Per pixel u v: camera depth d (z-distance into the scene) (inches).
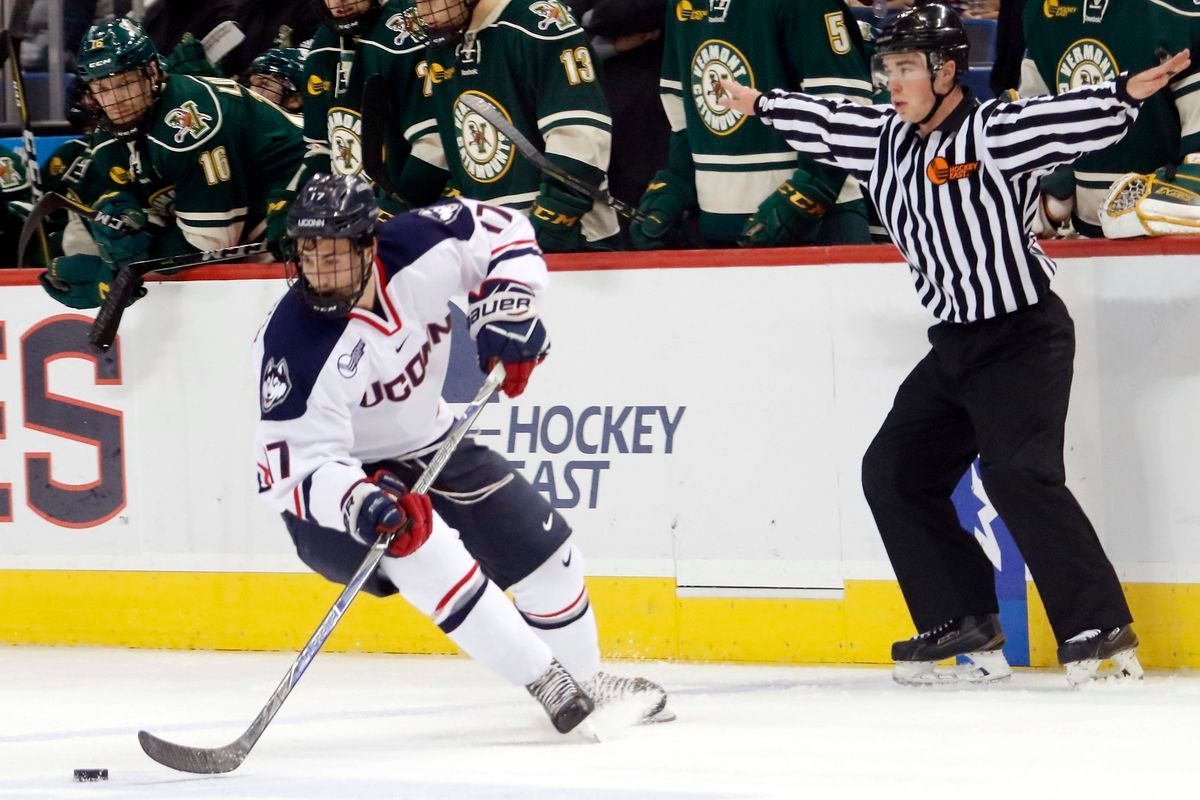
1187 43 637.3
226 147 731.4
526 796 418.9
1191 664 614.9
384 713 576.1
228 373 718.5
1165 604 616.7
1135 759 453.1
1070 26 666.8
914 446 601.9
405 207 717.3
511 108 698.2
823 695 585.9
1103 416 620.1
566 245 695.1
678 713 555.2
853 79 670.5
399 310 476.1
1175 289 608.4
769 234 668.7
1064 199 680.4
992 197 559.8
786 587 658.8
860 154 587.8
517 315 495.2
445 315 492.1
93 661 706.8
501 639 488.4
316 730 546.0
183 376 724.7
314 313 470.3
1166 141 659.4
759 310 654.5
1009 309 572.4
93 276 732.0
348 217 450.3
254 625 726.5
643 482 673.0
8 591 757.9
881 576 647.1
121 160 749.9
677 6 694.5
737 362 658.8
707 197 701.3
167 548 734.5
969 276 570.6
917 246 580.7
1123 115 537.6
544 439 684.1
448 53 703.7
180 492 730.2
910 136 573.9
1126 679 581.0
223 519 725.9
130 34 711.7
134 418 733.3
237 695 620.7
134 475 735.7
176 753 450.0
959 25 556.1
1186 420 609.9
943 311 584.4
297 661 467.2
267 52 840.9
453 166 719.7
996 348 576.1
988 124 555.5
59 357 740.7
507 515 513.0
